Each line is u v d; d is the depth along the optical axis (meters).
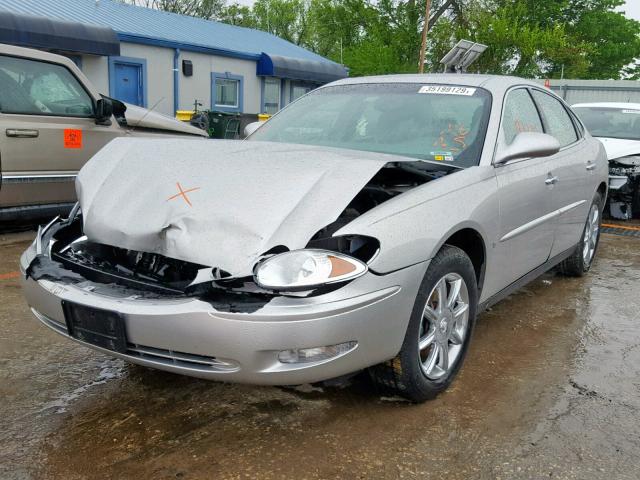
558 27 32.72
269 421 2.79
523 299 4.77
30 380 3.17
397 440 2.66
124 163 3.10
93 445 2.59
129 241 2.66
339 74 21.31
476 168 3.31
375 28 32.53
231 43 18.92
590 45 35.66
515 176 3.58
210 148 3.12
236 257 2.44
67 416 2.82
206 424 2.77
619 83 24.55
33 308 2.88
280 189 2.66
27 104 5.98
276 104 20.31
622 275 5.62
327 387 3.11
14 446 2.57
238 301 2.35
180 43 16.69
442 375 3.02
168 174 2.88
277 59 18.84
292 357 2.40
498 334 4.00
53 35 12.98
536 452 2.60
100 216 2.81
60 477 2.37
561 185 4.25
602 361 3.59
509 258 3.59
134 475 2.38
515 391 3.16
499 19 31.61
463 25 33.00
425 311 2.85
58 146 6.17
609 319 4.36
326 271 2.37
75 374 3.25
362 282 2.45
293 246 2.45
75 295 2.58
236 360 2.33
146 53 16.12
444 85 3.94
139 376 3.24
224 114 14.84
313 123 3.98
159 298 2.46
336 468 2.45
